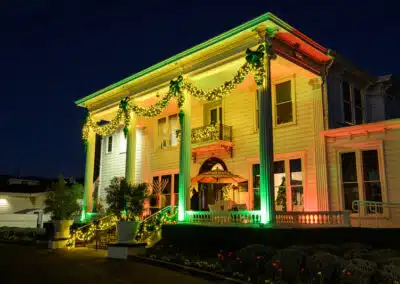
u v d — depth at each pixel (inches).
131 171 755.4
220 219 565.3
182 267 429.4
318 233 468.4
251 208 697.6
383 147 549.0
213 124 756.6
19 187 1478.8
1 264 476.7
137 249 538.6
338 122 632.4
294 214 519.5
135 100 782.5
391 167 538.6
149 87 743.1
